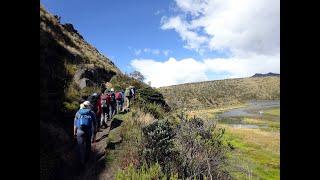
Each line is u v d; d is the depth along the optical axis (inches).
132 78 1114.7
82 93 689.6
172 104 696.4
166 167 399.2
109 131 506.6
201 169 405.7
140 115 608.4
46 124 436.5
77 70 811.4
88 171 379.6
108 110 547.2
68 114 523.5
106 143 448.8
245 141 1059.3
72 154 406.3
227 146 536.4
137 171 392.5
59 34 1061.1
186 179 381.7
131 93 705.0
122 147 442.9
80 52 1087.6
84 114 377.4
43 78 581.9
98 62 1151.0
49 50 778.2
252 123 2158.0
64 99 563.2
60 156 387.5
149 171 386.3
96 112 529.3
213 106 5226.4
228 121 2160.4
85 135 375.9
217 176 406.3
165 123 457.7
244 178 433.7
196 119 457.1
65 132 461.7
